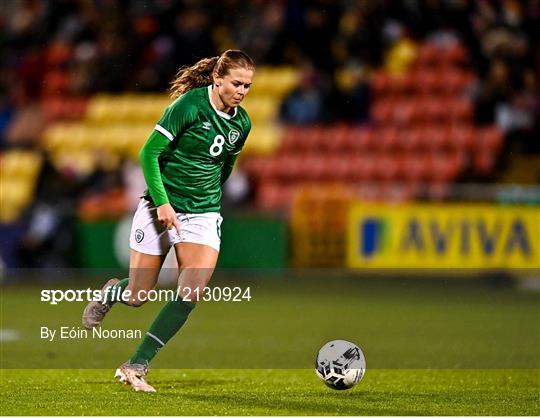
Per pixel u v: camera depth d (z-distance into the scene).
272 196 65.50
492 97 65.81
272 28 72.50
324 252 56.75
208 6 73.88
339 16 71.81
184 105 21.52
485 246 54.38
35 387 23.22
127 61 74.50
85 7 77.31
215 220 22.31
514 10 70.50
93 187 64.62
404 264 55.19
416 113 68.44
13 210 63.81
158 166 21.48
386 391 23.22
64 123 74.25
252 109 71.00
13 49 79.00
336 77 70.62
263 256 55.75
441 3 71.69
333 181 66.06
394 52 71.75
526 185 62.09
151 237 22.27
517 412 20.59
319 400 21.66
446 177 64.81
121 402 21.05
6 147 74.19
